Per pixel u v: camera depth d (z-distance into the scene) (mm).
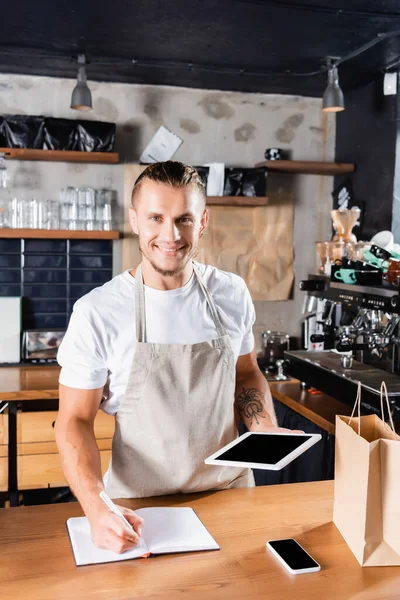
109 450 3176
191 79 3670
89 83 3721
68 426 1601
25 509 1580
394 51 3107
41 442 3143
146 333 1692
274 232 4039
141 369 1659
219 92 3895
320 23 2750
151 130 3818
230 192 3771
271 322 4098
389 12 2613
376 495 1330
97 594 1196
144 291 1708
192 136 3873
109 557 1319
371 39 2934
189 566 1305
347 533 1409
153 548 1351
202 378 1688
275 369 3684
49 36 2951
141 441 1672
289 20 2719
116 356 1679
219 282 1841
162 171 1533
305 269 4117
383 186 3541
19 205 3492
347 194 3941
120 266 3846
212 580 1255
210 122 3896
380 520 1340
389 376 2783
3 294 3715
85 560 1306
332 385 2865
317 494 1688
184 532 1430
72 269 3789
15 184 3646
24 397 3059
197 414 1686
